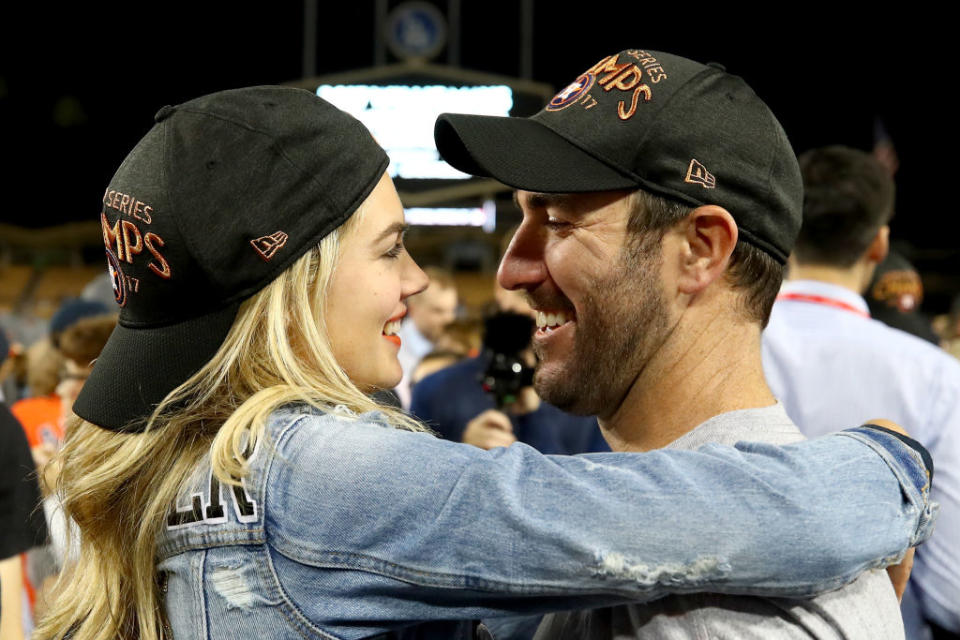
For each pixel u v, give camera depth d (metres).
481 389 2.55
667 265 0.90
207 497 0.82
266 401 0.83
